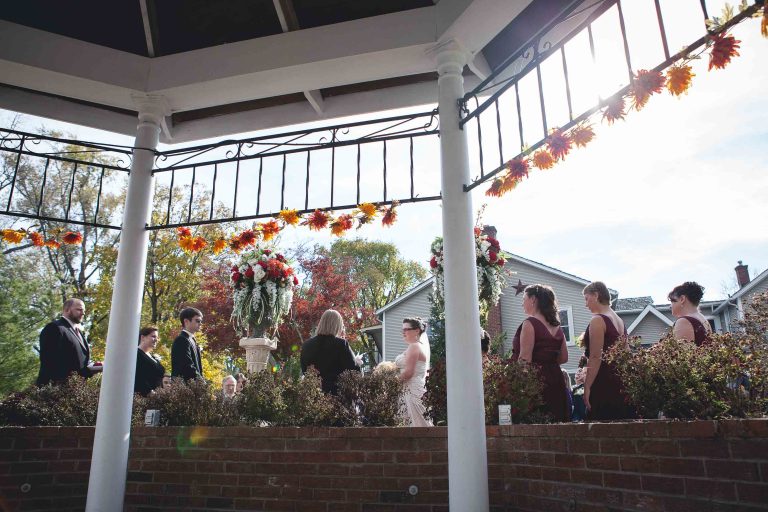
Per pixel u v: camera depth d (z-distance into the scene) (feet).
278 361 46.16
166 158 16.10
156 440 14.10
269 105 18.33
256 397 13.93
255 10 15.69
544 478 10.55
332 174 14.66
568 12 10.63
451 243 12.21
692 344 9.66
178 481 13.61
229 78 15.06
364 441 12.47
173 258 56.80
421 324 16.48
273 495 12.77
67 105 18.11
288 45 14.70
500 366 12.64
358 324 72.79
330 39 14.34
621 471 8.98
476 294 12.02
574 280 58.95
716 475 7.65
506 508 11.38
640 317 58.70
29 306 41.22
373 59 14.12
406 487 11.98
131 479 14.02
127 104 16.24
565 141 10.22
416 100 17.04
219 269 54.80
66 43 15.30
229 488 13.14
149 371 17.98
